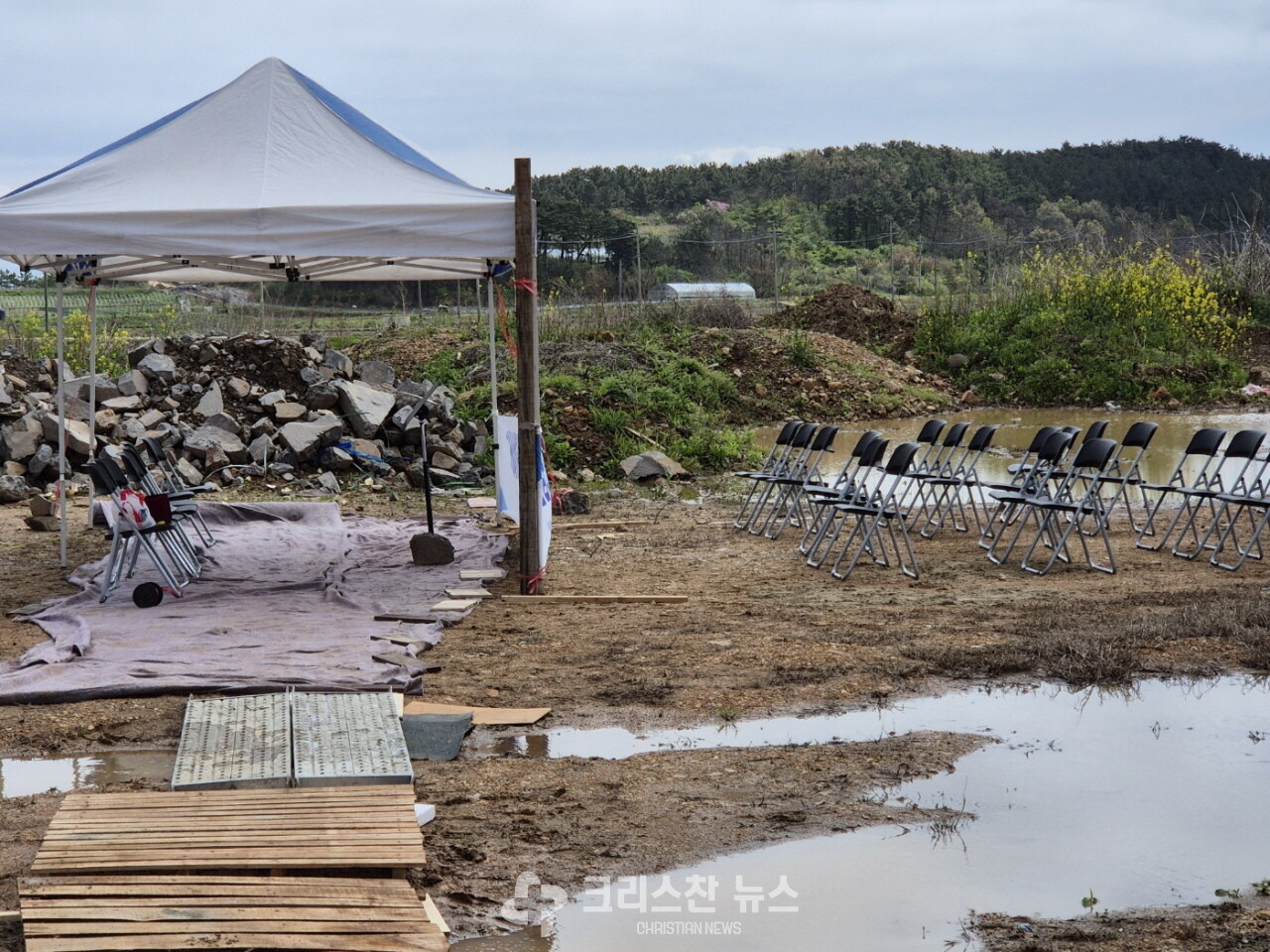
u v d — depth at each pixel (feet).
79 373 51.78
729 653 22.47
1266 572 28.81
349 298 128.57
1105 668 20.38
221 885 12.28
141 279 36.94
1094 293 77.61
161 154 27.84
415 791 15.88
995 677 20.71
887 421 64.69
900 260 169.27
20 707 19.49
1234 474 43.96
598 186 235.61
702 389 61.16
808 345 71.46
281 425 45.42
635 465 46.96
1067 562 30.60
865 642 22.99
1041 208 226.99
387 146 29.84
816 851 13.92
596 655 22.49
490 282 36.63
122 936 11.10
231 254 25.80
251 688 20.11
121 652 22.38
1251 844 13.93
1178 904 12.45
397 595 27.63
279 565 30.86
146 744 17.94
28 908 11.60
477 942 11.89
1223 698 19.40
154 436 42.70
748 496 40.91
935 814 14.92
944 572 29.81
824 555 32.14
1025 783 15.90
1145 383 69.77
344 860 12.79
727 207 215.10
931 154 256.11
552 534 36.06
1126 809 14.99
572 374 57.06
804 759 16.98
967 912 12.36
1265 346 78.38
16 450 41.34
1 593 28.22
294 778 15.48
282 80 29.01
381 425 46.21
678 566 31.17
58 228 25.39
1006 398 71.82
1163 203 240.94
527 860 13.76
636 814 15.06
